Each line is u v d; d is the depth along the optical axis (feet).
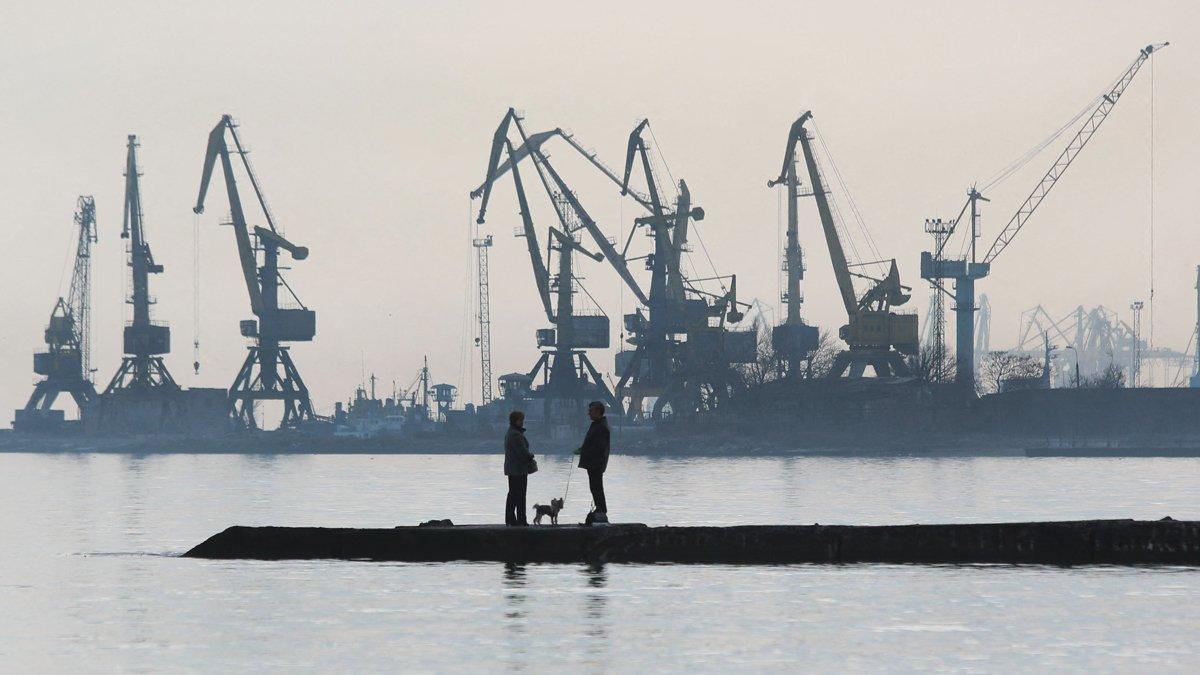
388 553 520.42
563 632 358.02
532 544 510.17
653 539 508.53
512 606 399.85
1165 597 418.92
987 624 370.94
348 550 526.57
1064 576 469.57
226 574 476.54
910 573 477.36
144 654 328.29
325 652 330.95
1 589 443.32
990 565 502.38
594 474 516.73
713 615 384.47
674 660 322.14
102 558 558.56
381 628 363.35
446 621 374.02
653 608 396.37
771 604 405.59
